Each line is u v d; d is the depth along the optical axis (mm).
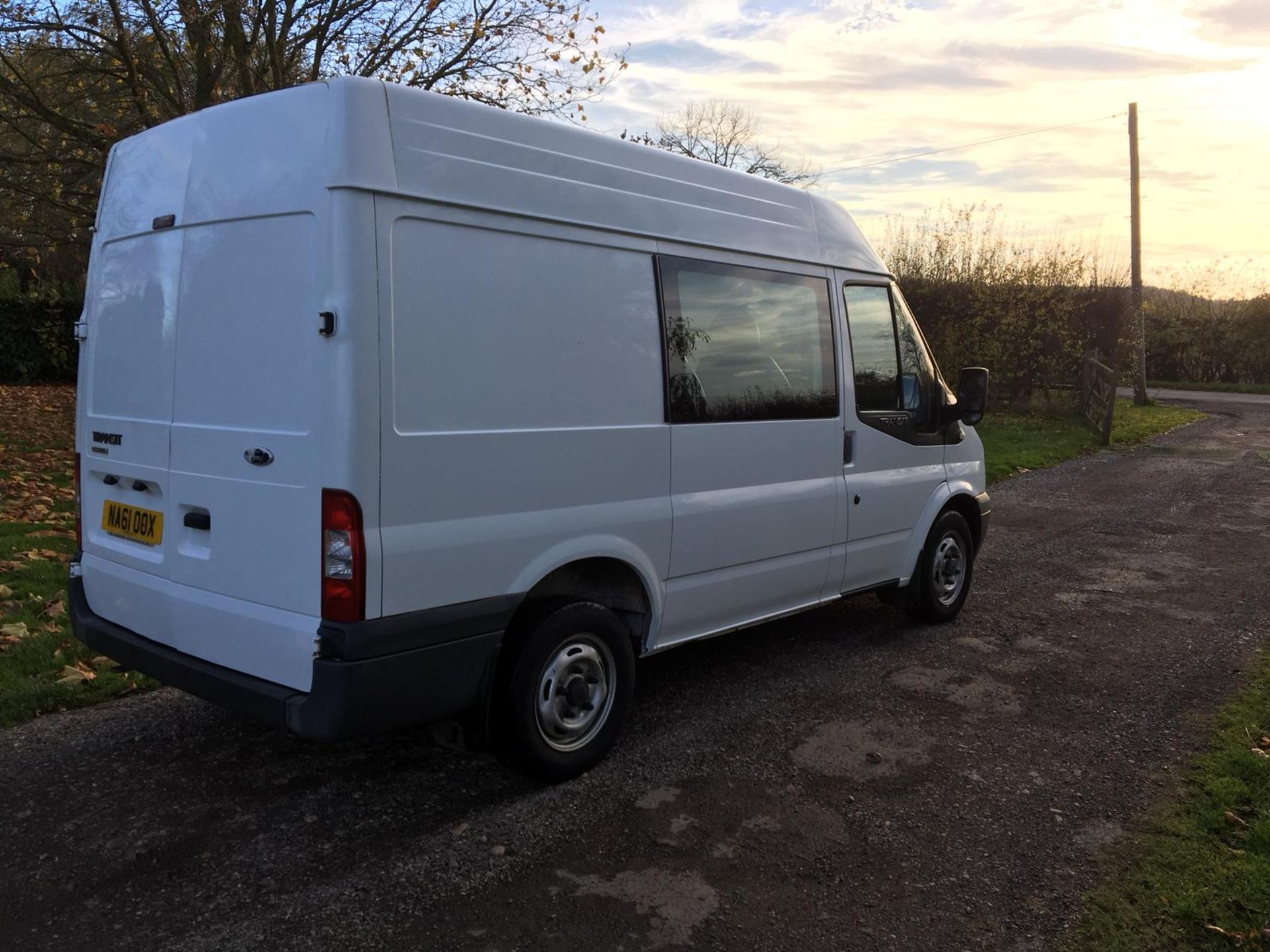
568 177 3580
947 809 3574
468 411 3232
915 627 6008
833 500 4945
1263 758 3955
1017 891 3029
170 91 11016
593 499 3705
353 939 2727
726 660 5285
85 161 10820
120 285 3777
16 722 4184
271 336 3092
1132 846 3297
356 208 2914
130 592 3723
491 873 3090
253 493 3164
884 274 5391
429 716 3203
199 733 4137
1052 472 13250
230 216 3225
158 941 2701
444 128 3178
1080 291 20312
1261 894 2967
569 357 3576
